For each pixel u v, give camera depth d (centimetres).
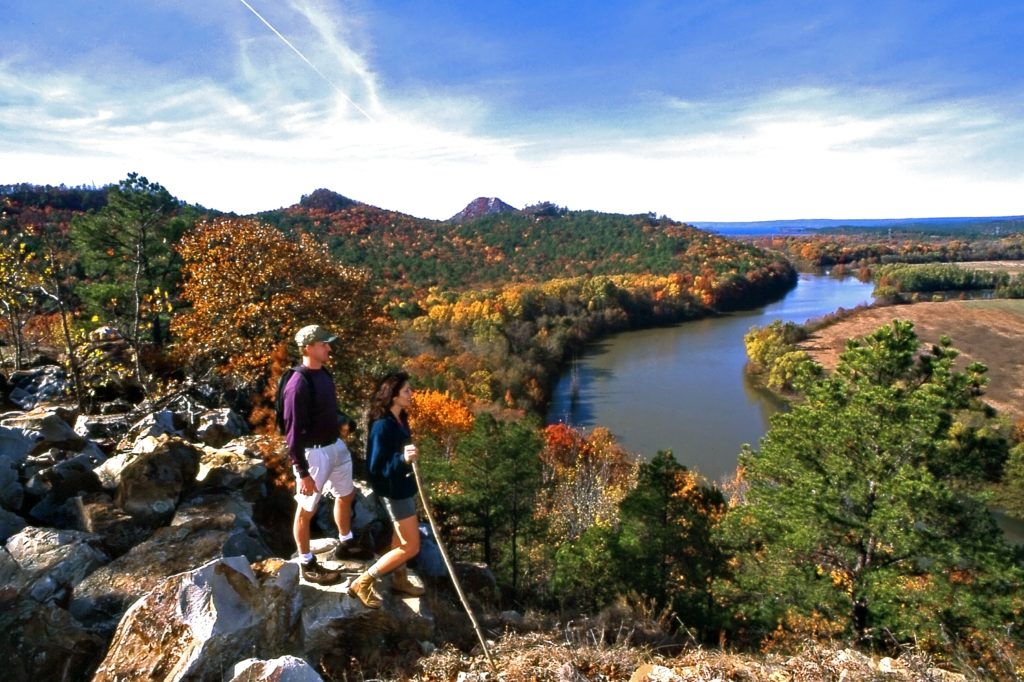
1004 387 7694
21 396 1363
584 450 4919
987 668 664
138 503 666
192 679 395
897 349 1432
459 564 909
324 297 2081
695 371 8769
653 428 6406
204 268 1975
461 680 436
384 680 451
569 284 12900
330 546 556
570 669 453
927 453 1269
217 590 431
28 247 1681
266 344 1788
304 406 464
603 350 10331
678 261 17912
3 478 652
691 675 439
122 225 2367
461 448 1798
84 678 420
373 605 472
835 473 1352
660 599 1349
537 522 1855
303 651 455
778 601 1348
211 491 753
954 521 1227
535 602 1146
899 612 1187
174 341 2108
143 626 423
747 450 1627
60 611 443
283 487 873
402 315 9894
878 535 1239
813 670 449
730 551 1602
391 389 461
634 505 1575
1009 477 4031
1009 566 1151
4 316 1636
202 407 1353
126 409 1403
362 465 1248
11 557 507
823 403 1452
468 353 7825
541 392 7400
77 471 693
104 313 2150
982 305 12875
